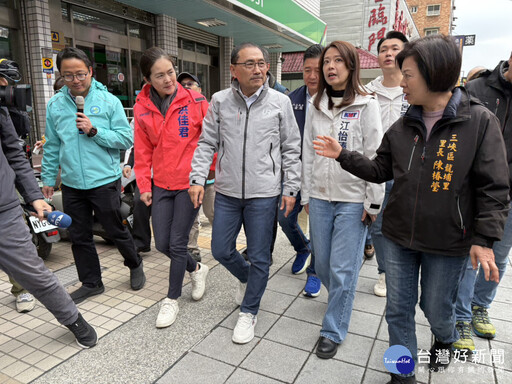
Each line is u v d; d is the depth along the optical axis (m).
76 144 2.88
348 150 2.21
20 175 2.26
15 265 2.13
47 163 3.04
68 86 2.78
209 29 9.48
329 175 2.43
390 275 2.04
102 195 2.96
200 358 2.34
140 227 3.97
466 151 1.71
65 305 2.32
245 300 2.62
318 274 2.62
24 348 2.45
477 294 2.66
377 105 2.35
